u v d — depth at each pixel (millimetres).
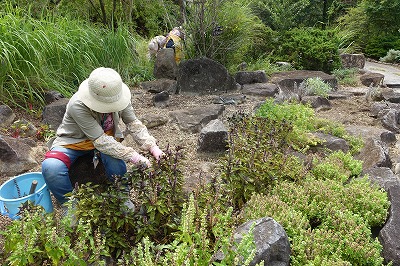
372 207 3172
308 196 3230
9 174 3961
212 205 2787
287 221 2852
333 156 4109
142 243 2701
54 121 5027
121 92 3051
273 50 10156
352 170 3938
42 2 8008
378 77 8477
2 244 2863
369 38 14305
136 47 8023
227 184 3209
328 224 2982
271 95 6750
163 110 5980
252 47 9938
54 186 3039
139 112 5875
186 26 7793
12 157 3988
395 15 14070
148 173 2812
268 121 4418
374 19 14219
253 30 9539
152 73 7480
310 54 9281
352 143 4758
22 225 2486
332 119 5699
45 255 2484
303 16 15375
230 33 7980
